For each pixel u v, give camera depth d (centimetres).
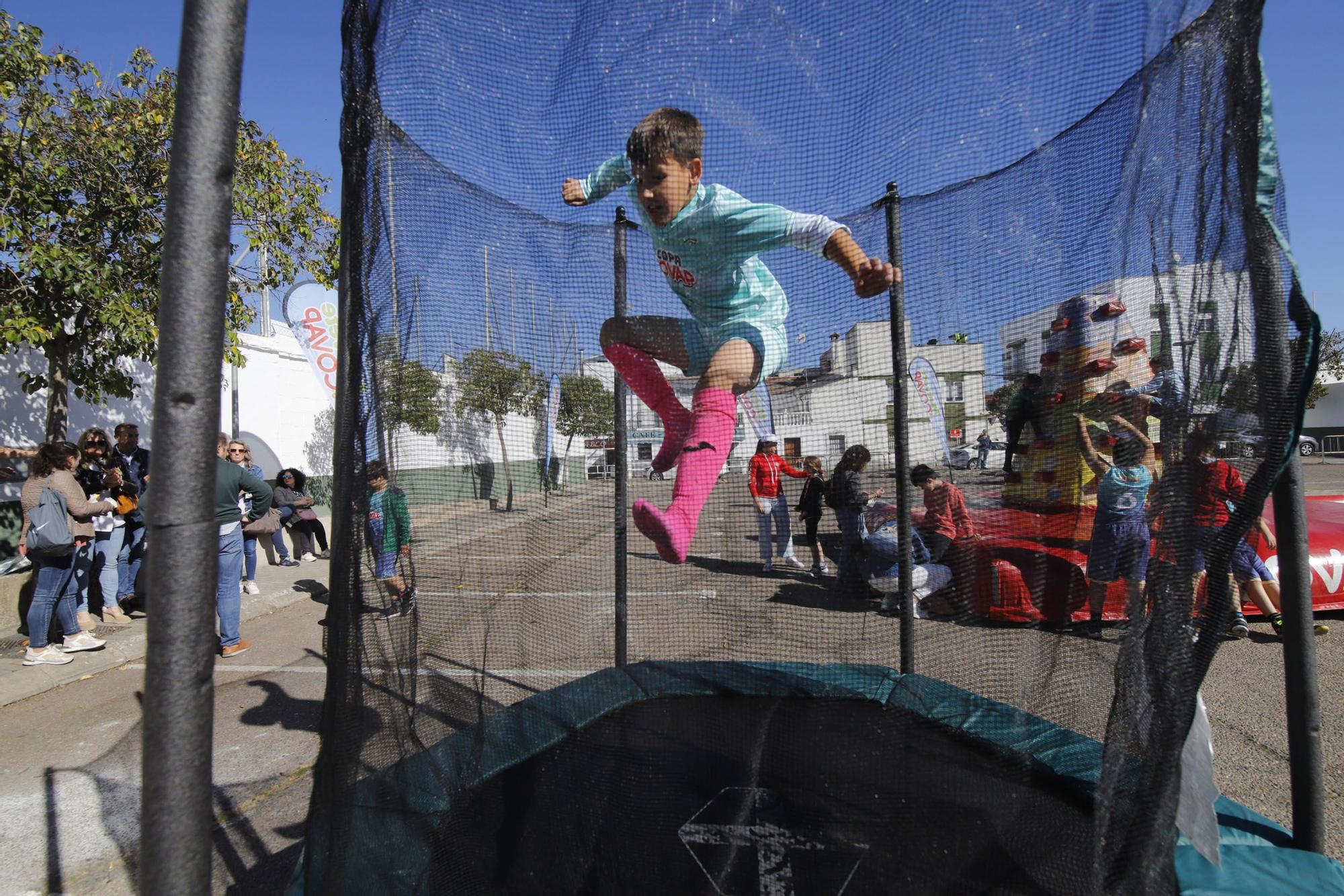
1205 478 115
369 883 132
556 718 181
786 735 177
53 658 477
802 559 171
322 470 1266
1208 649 112
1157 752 114
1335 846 240
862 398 156
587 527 177
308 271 711
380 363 133
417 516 141
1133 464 126
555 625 182
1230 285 114
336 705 133
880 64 133
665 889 140
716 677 204
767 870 142
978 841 142
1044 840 138
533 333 155
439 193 140
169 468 76
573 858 145
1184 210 119
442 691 151
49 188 539
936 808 150
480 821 151
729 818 156
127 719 396
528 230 152
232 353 700
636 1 140
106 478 583
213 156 77
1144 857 112
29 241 531
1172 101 119
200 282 77
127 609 634
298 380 1214
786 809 157
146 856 79
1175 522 116
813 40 135
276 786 315
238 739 367
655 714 189
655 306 167
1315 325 106
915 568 161
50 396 607
